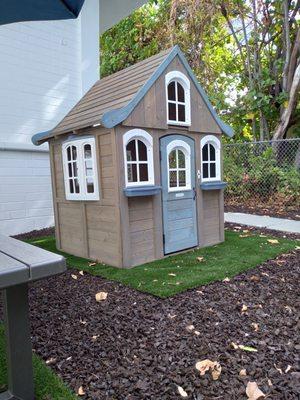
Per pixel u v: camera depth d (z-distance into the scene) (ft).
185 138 12.22
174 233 12.12
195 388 5.13
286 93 27.12
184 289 8.92
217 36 31.42
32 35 18.10
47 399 4.95
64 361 5.92
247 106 29.22
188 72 12.11
